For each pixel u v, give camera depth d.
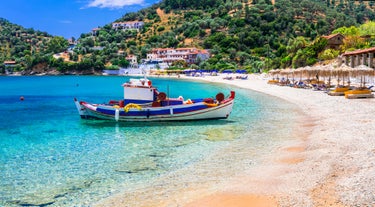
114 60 198.38
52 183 14.41
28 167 16.59
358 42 94.56
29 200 12.73
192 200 12.30
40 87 88.50
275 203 11.61
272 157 17.23
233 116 31.02
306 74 60.47
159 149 19.72
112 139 22.66
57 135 24.22
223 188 13.30
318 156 16.41
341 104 34.66
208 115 29.11
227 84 85.00
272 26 194.62
